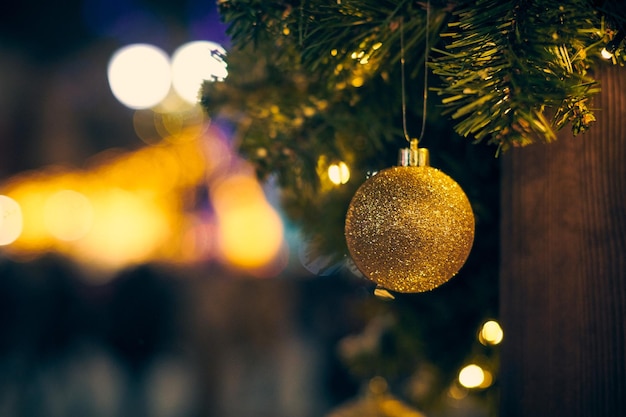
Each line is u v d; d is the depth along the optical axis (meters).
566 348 0.90
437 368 1.19
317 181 1.05
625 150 0.89
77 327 5.89
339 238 1.15
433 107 1.00
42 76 9.38
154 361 5.68
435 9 0.88
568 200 0.90
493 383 1.15
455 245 0.82
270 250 7.17
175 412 5.09
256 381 5.54
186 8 9.12
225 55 1.01
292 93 1.02
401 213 0.81
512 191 0.92
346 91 1.00
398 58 0.91
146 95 5.72
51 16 8.89
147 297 5.48
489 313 1.11
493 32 0.78
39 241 8.84
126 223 9.63
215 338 5.23
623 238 0.89
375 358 1.28
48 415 5.06
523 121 0.78
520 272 0.92
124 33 9.43
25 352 5.86
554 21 0.78
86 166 9.84
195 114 7.97
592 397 0.90
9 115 9.05
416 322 1.18
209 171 8.18
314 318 5.66
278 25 0.89
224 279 5.45
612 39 0.81
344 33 0.88
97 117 9.88
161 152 9.39
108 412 5.09
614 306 0.89
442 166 1.04
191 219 6.83
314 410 4.97
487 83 0.78
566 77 0.78
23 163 9.25
